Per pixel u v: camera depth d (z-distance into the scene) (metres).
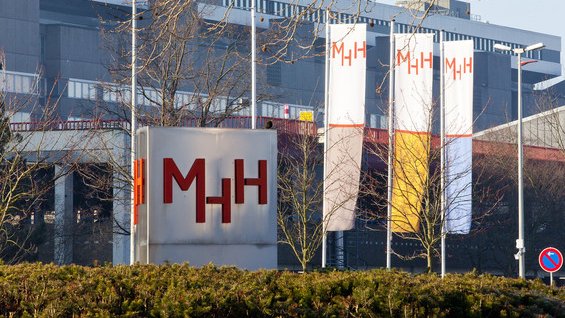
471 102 44.97
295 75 130.00
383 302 16.52
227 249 20.67
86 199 68.75
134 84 45.16
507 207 75.25
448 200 43.78
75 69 128.38
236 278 17.42
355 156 44.06
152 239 20.39
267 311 16.03
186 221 20.55
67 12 139.50
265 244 20.88
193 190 20.61
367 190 50.62
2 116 46.91
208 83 52.31
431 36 44.06
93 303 16.00
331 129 44.09
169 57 45.44
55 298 16.27
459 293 17.09
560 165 78.62
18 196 40.25
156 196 20.48
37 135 56.78
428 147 42.44
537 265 75.56
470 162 44.94
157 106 59.56
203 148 20.67
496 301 17.20
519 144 57.31
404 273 18.58
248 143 20.84
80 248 69.06
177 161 20.56
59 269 17.78
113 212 62.06
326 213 44.91
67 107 122.81
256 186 20.88
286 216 52.66
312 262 66.12
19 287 16.69
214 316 15.94
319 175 56.00
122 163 56.59
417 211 42.09
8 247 55.16
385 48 144.88
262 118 59.25
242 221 20.77
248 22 115.75
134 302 16.03
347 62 42.84
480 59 159.00
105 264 19.28
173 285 16.58
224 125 60.69
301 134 56.09
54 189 65.25
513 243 73.75
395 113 44.41
